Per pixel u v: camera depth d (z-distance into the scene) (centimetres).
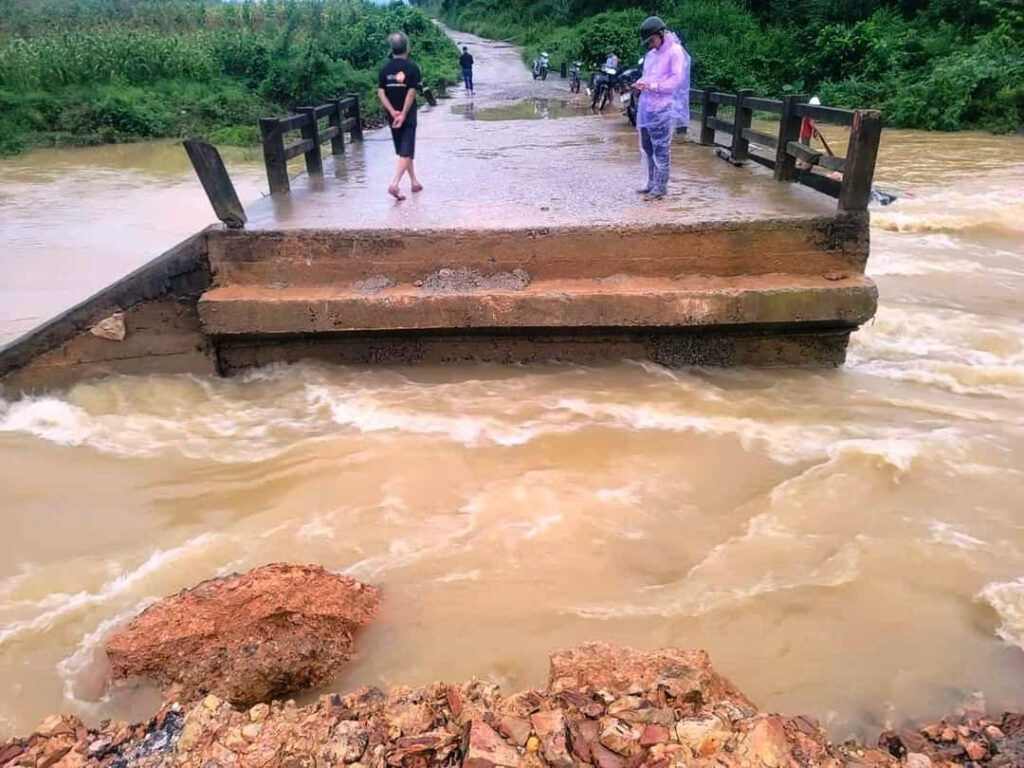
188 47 3175
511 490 545
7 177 1911
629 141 1330
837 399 668
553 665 348
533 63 3384
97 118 2589
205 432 643
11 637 415
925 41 3048
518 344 722
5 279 1088
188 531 512
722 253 696
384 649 397
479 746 290
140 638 370
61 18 3794
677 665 341
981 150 2058
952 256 1118
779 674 376
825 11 3716
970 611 414
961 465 557
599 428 626
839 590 434
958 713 349
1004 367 719
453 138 1438
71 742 324
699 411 651
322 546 487
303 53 3170
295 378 723
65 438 641
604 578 451
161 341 718
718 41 3538
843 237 692
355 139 1380
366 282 705
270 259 704
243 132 2602
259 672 365
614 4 4222
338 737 305
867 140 663
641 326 683
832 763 296
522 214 748
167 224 1392
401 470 572
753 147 1267
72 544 502
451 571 459
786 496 530
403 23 4050
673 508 521
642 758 290
